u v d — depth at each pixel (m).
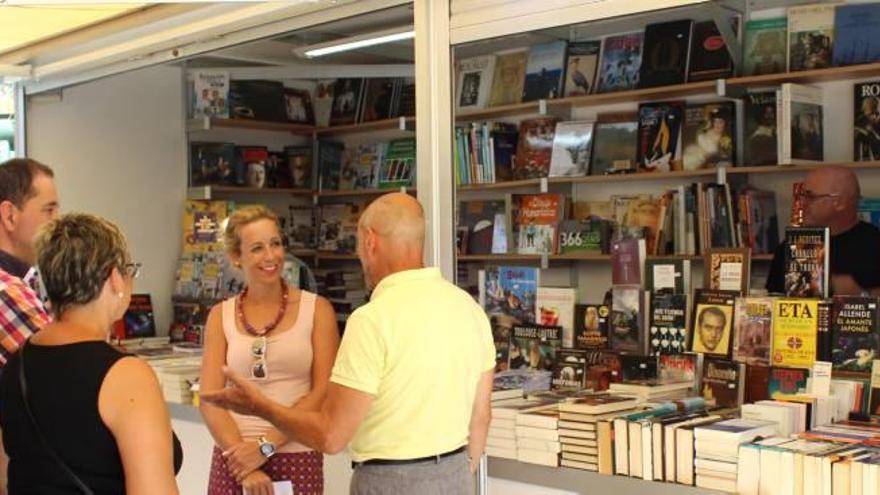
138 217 5.47
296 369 3.27
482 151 3.86
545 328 3.82
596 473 3.17
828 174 3.24
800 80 3.52
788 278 3.29
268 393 3.26
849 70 3.40
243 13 4.20
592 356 3.64
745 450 2.77
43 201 3.06
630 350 3.58
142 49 4.82
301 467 3.27
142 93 5.47
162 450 2.02
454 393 2.65
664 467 2.99
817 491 2.62
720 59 3.67
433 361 2.59
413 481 2.59
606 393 3.47
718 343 3.33
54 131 5.54
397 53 4.79
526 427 3.37
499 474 3.47
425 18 3.71
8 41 4.89
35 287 3.08
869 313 3.02
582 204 3.95
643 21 3.75
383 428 2.61
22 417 2.04
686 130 3.75
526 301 3.93
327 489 4.05
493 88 3.90
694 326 3.41
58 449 2.00
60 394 2.01
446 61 3.68
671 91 3.78
